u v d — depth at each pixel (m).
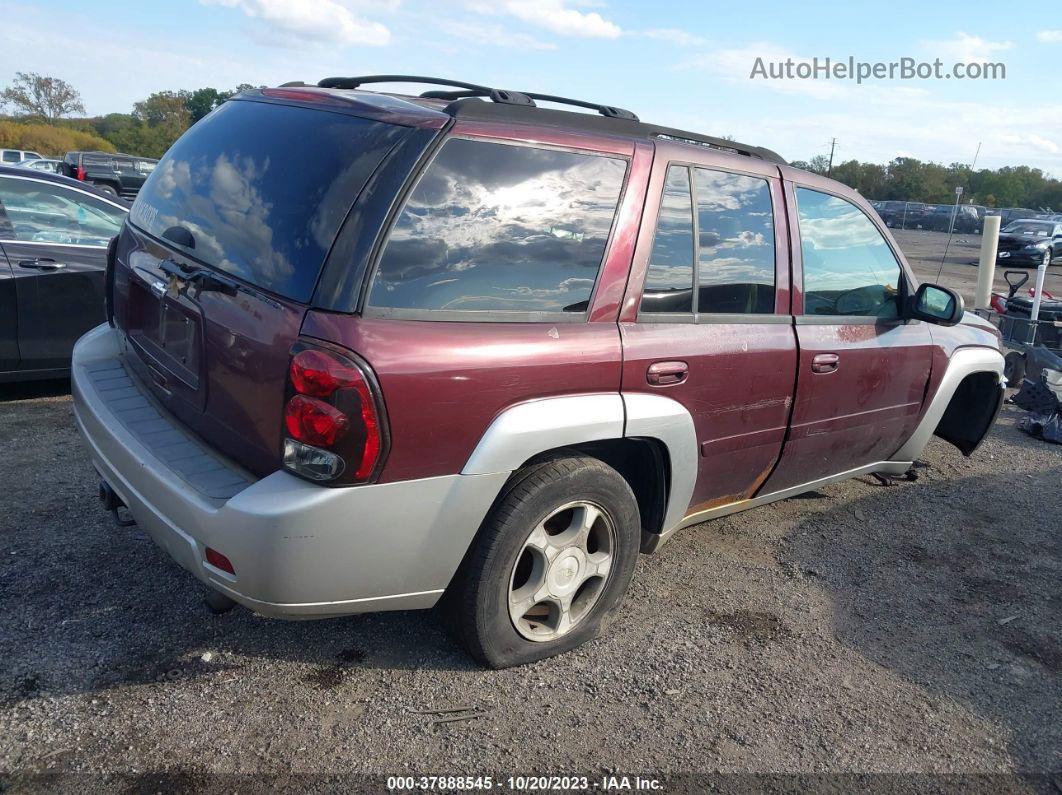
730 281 3.36
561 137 2.84
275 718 2.64
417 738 2.60
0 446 4.68
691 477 3.29
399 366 2.36
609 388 2.87
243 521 2.31
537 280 2.73
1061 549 4.47
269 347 2.40
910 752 2.76
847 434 4.05
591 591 3.12
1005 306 10.39
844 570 4.04
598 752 2.61
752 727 2.80
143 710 2.63
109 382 3.23
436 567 2.61
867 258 4.09
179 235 2.86
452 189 2.56
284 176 2.65
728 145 3.60
